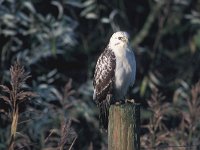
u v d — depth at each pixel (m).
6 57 13.85
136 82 16.03
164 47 17.17
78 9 15.62
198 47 16.84
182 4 16.53
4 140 12.47
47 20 14.02
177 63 16.78
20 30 13.91
